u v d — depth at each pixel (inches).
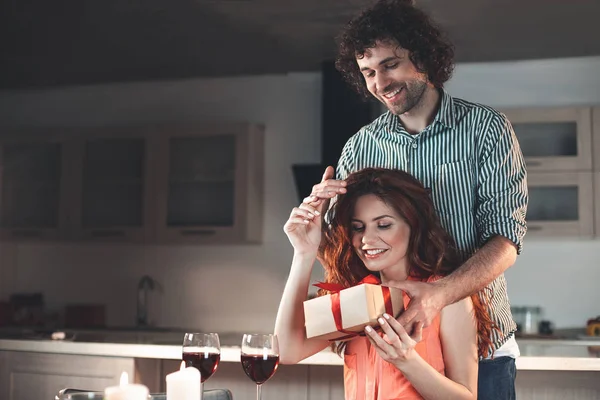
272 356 65.0
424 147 79.2
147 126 199.9
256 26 167.0
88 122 217.5
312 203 73.9
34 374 132.6
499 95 193.0
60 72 204.2
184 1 152.6
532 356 110.6
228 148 195.2
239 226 192.5
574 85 189.9
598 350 123.3
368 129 83.7
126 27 168.2
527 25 165.2
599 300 186.4
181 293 208.2
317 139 202.1
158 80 212.7
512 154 77.0
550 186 179.0
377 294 64.6
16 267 220.1
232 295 204.4
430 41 74.5
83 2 153.9
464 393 68.1
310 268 76.2
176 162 198.2
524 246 190.5
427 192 73.9
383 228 71.7
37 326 206.2
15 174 208.2
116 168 202.4
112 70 202.1
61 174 205.0
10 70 202.4
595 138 178.1
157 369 129.6
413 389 70.0
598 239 187.2
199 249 207.8
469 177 77.8
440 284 67.2
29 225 206.7
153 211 198.2
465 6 154.6
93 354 128.6
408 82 74.2
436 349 70.4
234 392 122.6
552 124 180.7
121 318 211.6
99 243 208.7
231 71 203.0
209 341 68.6
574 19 160.9
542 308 188.4
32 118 220.8
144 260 211.3
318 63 194.1
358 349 73.2
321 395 119.2
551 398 113.7
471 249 78.5
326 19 161.5
